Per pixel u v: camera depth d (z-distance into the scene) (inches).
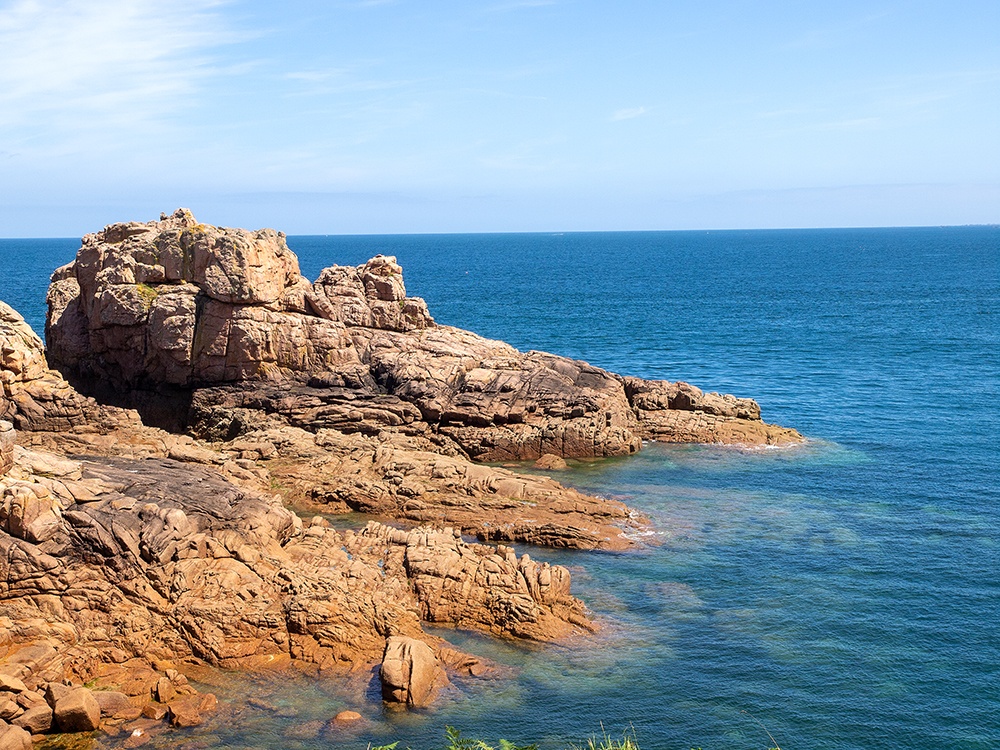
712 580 1348.4
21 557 1029.2
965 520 1617.9
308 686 1013.2
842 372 3159.5
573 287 7057.1
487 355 2300.7
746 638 1167.0
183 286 2066.9
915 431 2300.7
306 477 1695.4
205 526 1185.4
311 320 2124.8
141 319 2053.4
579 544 1464.1
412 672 995.9
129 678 994.1
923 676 1079.6
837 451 2102.6
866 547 1485.0
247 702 978.1
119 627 1038.4
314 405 2022.6
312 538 1321.4
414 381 2087.8
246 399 2033.7
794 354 3558.1
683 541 1507.1
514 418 2073.1
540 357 2380.7
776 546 1487.5
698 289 6776.6
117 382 2143.2
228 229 2133.4
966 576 1365.7
